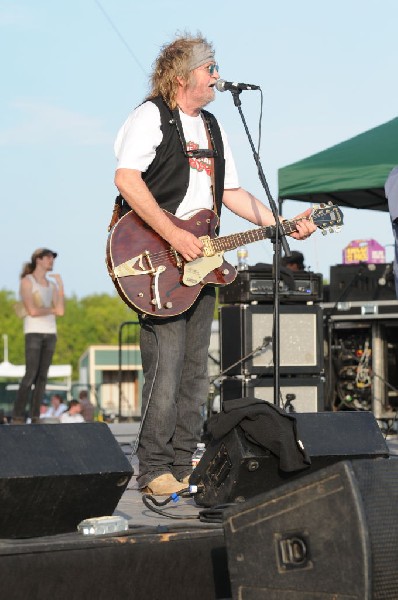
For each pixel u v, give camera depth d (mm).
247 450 4453
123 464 3873
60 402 21859
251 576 3270
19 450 3648
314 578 3123
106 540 3529
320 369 9812
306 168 10656
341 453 4602
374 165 10289
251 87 5750
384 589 3062
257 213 5871
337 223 5820
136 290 5469
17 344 64438
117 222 5523
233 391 9680
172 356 5508
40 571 3371
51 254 12211
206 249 5578
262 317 9664
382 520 3064
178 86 5512
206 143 5660
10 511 3619
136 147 5391
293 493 3174
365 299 11172
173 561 3684
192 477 4691
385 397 11156
